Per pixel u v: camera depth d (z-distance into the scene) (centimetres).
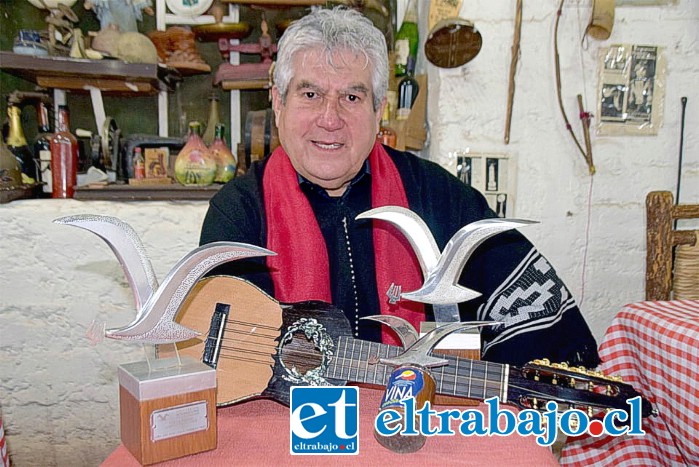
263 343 84
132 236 75
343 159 106
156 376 71
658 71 174
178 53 178
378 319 85
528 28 167
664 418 106
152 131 195
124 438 75
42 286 162
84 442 171
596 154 176
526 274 106
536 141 173
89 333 79
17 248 159
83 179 174
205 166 166
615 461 114
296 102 104
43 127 180
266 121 171
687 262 151
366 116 105
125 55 167
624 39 172
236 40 190
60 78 169
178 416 71
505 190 174
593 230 179
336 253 115
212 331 85
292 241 110
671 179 179
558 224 178
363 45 102
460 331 85
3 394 165
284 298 108
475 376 80
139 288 75
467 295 82
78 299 163
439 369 81
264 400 90
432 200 121
